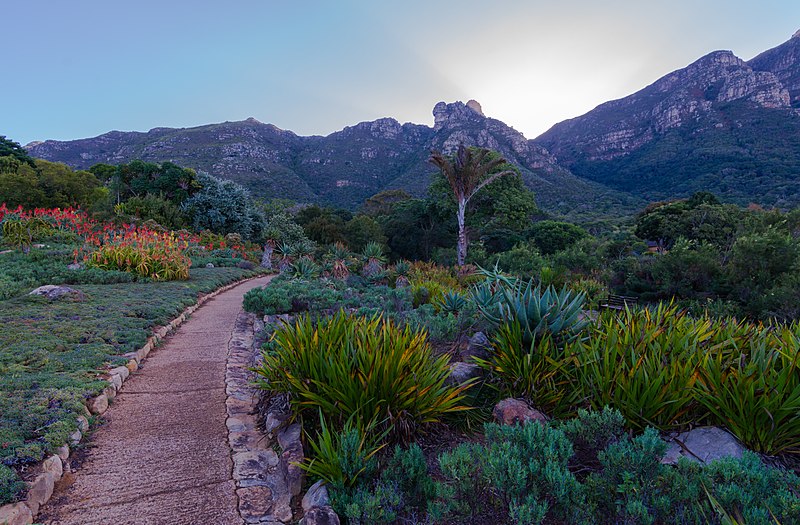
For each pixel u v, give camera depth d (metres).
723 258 15.45
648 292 14.37
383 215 57.75
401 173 169.50
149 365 6.25
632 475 2.31
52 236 18.55
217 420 4.43
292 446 3.46
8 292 9.46
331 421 3.56
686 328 4.59
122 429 4.17
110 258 14.38
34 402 4.08
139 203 33.66
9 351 5.69
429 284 12.66
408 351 3.72
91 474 3.36
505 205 38.81
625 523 2.15
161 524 2.77
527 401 4.04
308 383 3.83
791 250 12.18
